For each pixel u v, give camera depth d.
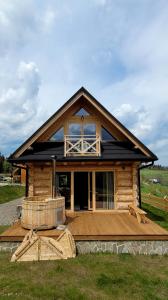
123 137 11.63
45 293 4.63
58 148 11.38
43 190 11.14
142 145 10.85
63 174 11.37
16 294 4.61
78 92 10.92
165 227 10.59
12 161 10.73
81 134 11.56
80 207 11.36
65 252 6.64
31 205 8.09
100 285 5.03
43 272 5.59
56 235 7.40
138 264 6.26
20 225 8.87
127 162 11.12
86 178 11.45
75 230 7.72
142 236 7.16
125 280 5.27
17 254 6.38
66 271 5.66
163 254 7.08
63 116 11.65
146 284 5.14
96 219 9.60
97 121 11.63
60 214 8.57
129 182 11.23
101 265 6.07
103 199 11.30
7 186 28.86
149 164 11.30
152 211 15.48
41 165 11.23
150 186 31.80
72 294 4.61
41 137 11.55
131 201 11.12
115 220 9.38
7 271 5.64
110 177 11.41
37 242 6.53
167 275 5.59
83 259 6.45
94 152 10.95
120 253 7.09
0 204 20.06
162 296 4.69
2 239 7.18
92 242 7.15
